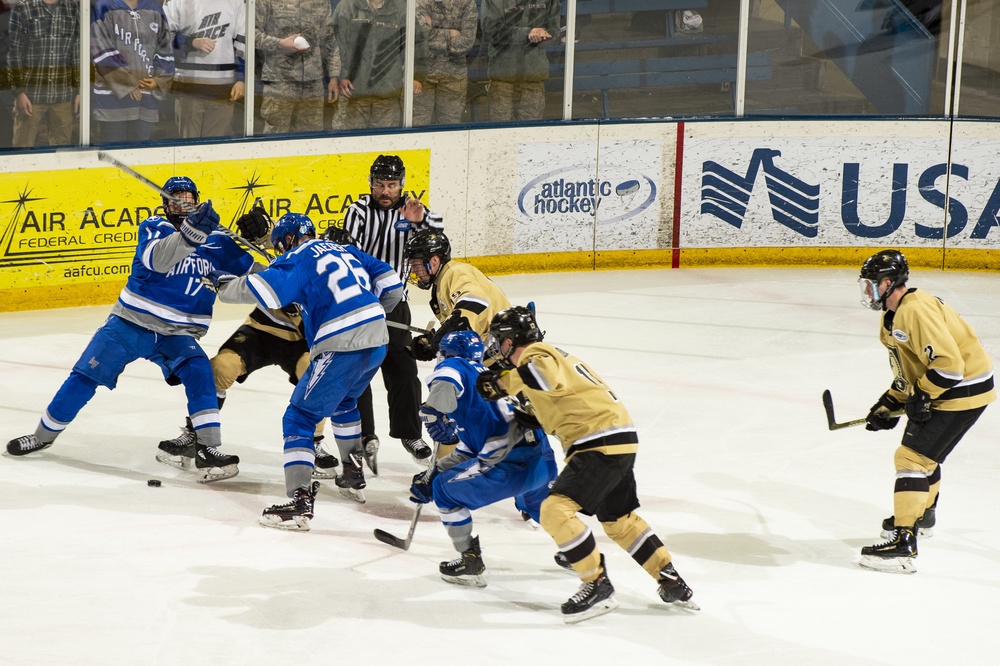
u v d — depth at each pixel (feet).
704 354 82.64
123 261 91.04
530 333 43.70
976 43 110.11
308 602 44.93
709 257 110.83
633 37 107.55
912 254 111.14
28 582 45.62
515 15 103.14
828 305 97.35
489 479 45.37
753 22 109.19
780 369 79.51
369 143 99.04
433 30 100.94
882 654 42.27
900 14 109.70
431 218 62.18
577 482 43.21
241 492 56.39
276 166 95.71
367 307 51.93
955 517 55.62
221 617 43.37
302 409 52.21
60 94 86.74
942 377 47.80
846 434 67.05
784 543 52.21
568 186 106.52
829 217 110.83
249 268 58.23
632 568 49.49
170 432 64.39
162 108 91.81
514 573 48.55
